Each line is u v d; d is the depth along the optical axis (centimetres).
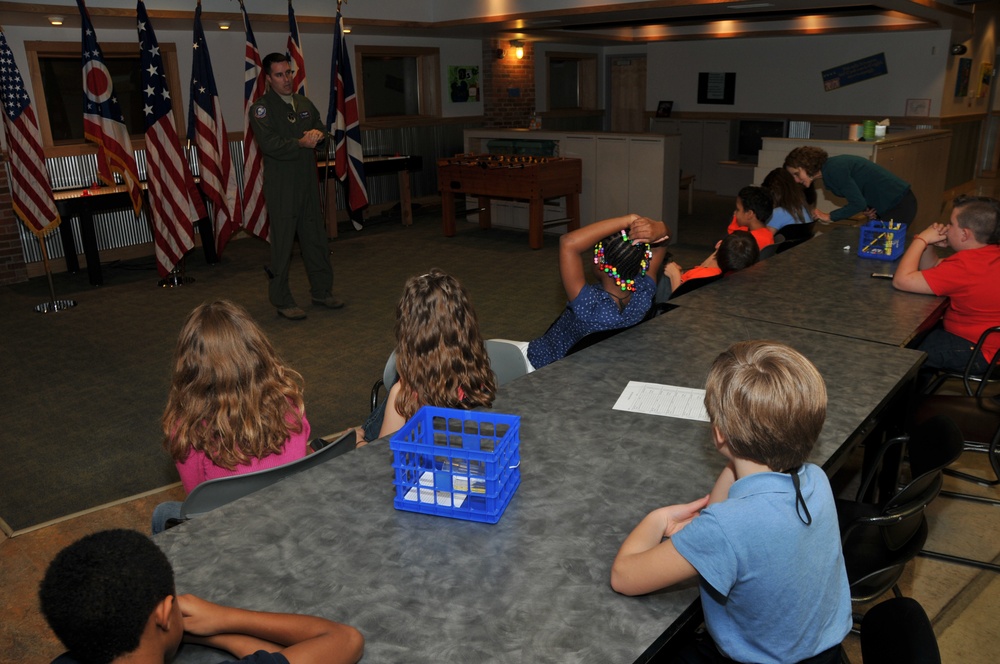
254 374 198
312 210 574
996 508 307
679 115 1264
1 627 242
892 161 704
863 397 216
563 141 870
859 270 366
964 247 314
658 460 181
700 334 274
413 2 898
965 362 317
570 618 129
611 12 775
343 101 762
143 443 374
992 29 1126
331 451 204
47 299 641
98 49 618
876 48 1047
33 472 347
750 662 132
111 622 99
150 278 707
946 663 225
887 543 199
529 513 159
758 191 456
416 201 1062
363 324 557
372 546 149
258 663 110
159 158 643
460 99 1102
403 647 122
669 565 126
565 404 213
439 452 154
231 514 162
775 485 127
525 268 724
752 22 1105
